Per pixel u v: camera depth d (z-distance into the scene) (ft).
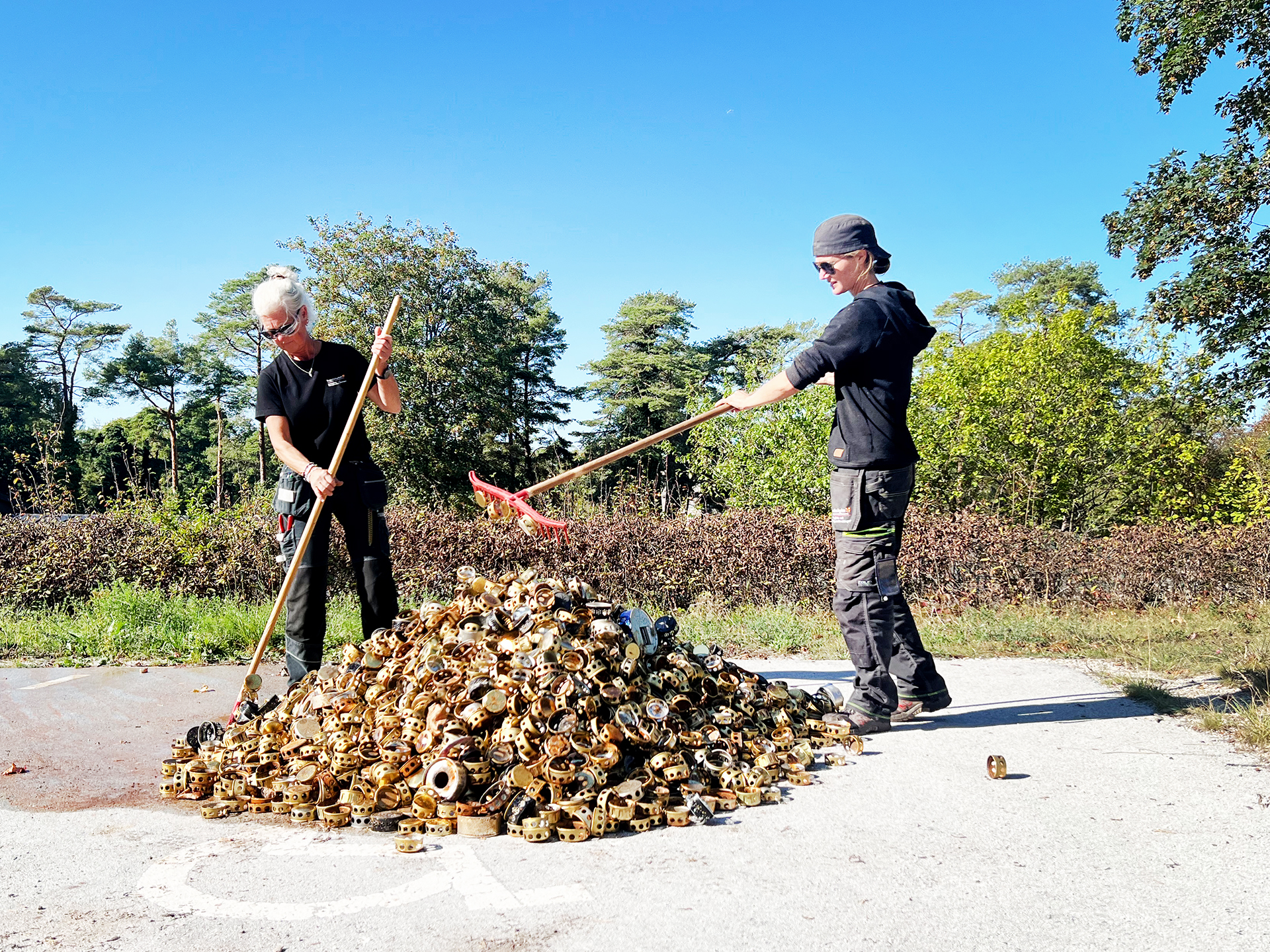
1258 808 9.12
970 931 6.46
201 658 18.54
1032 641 20.88
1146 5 54.95
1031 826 8.63
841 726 11.59
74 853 8.09
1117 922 6.59
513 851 8.10
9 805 9.55
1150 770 10.49
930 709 13.14
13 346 259.60
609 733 9.30
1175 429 49.62
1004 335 50.42
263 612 21.89
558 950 6.20
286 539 13.71
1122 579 29.14
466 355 125.39
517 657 9.79
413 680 10.04
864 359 11.87
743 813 9.10
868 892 7.13
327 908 6.88
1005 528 30.04
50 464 37.63
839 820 8.86
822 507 39.34
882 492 12.09
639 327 196.85
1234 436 56.59
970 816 8.95
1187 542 30.40
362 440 14.01
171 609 22.12
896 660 13.04
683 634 22.06
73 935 6.42
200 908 6.88
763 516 29.63
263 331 13.52
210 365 267.18
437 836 8.50
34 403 252.21
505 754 9.09
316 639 13.75
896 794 9.66
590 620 10.84
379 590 14.10
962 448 45.32
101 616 21.81
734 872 7.55
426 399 119.96
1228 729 12.17
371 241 118.93
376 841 8.42
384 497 14.23
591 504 35.50
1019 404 46.68
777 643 21.08
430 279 120.78
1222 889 7.17
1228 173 51.70
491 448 158.10
